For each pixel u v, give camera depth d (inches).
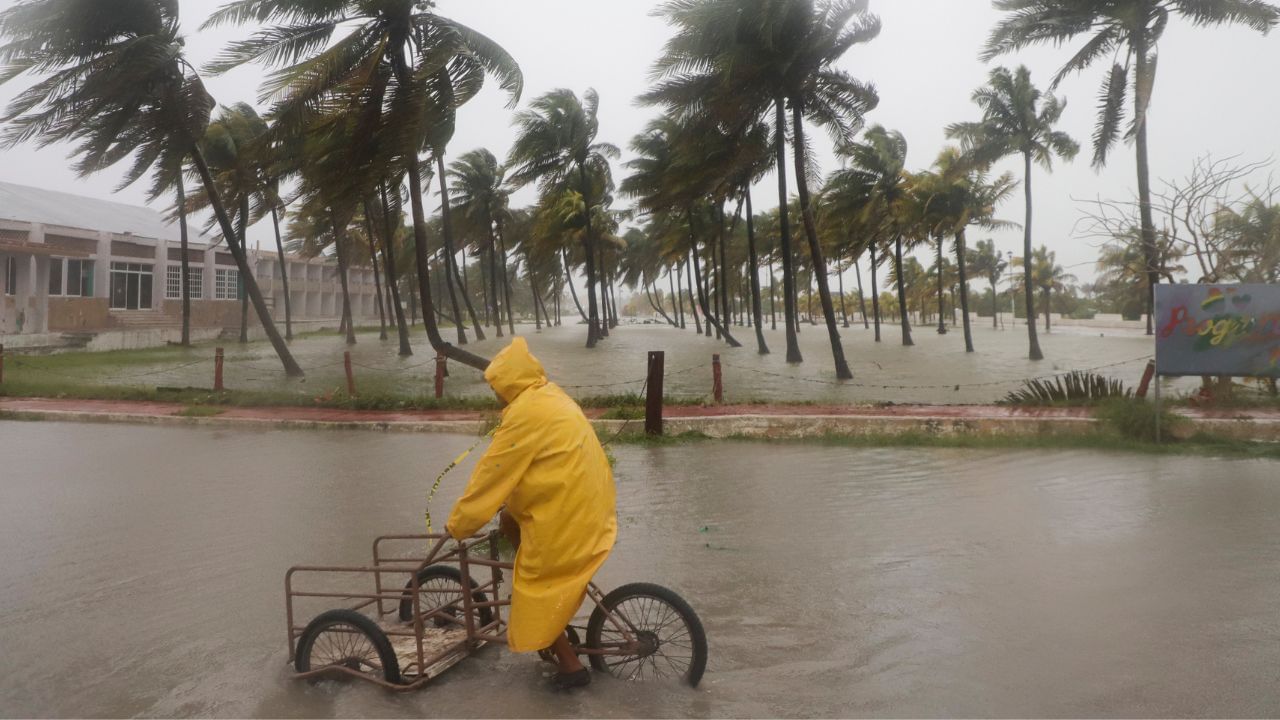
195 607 206.4
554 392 153.3
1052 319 3956.7
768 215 2667.3
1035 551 244.2
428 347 1649.9
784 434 502.9
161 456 447.5
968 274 3631.9
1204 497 315.6
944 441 464.4
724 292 1740.9
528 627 144.2
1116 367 1165.7
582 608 197.2
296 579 229.1
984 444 455.5
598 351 1566.2
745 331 2605.8
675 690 153.3
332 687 156.4
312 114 684.1
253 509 316.5
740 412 553.3
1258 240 585.9
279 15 695.1
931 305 4357.8
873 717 142.0
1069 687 151.8
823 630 183.6
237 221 1477.6
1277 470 370.0
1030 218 1342.3
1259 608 191.2
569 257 2721.5
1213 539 253.4
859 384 914.1
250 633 187.6
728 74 854.5
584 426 151.5
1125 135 793.6
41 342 1306.6
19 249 1259.8
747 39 905.5
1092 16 813.9
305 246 1915.6
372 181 700.7
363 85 648.4
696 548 254.4
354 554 255.0
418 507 319.3
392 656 152.6
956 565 231.3
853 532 271.6
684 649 169.2
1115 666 160.6
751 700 149.1
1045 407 562.9
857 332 2620.6
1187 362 445.1
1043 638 175.6
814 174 1117.7
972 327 3334.2
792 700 148.9
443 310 3944.4
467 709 146.5
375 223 1717.5
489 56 700.7
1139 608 192.9
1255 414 498.0
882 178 1632.6
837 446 466.0
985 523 280.5
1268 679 153.3
